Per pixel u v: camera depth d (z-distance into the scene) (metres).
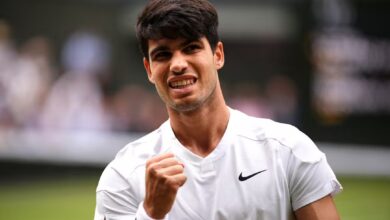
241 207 8.95
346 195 39.16
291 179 9.09
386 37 48.53
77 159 47.06
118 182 9.35
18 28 47.53
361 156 48.75
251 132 9.31
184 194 9.07
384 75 48.66
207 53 8.94
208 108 9.22
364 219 31.88
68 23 48.28
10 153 46.38
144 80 49.00
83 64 48.12
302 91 49.78
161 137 9.54
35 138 46.72
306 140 9.29
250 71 51.06
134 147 9.59
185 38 8.78
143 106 48.53
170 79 8.88
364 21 48.75
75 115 47.38
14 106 46.56
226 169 9.11
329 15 49.34
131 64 49.16
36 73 47.06
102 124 47.69
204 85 8.94
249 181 9.02
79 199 38.25
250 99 50.72
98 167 47.28
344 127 49.06
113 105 48.19
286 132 9.30
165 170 8.53
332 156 48.84
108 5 49.03
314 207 9.09
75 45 48.22
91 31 48.69
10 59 46.88
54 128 47.06
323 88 49.34
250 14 51.50
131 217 9.23
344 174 47.97
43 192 41.19
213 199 9.03
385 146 48.75
